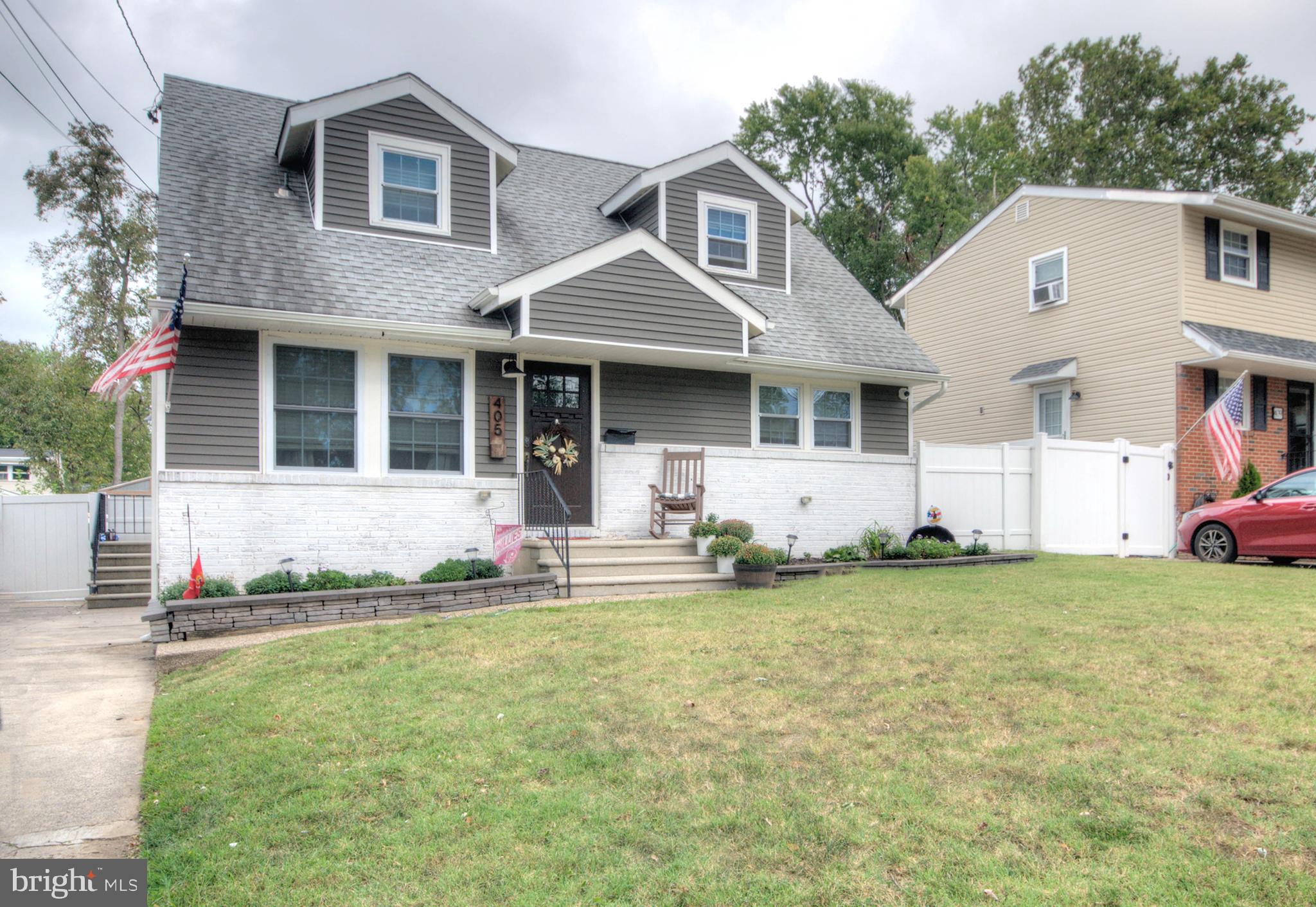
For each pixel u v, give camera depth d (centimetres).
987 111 3906
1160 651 655
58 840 395
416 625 813
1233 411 1491
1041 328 1917
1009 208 2009
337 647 733
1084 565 1241
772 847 361
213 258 995
